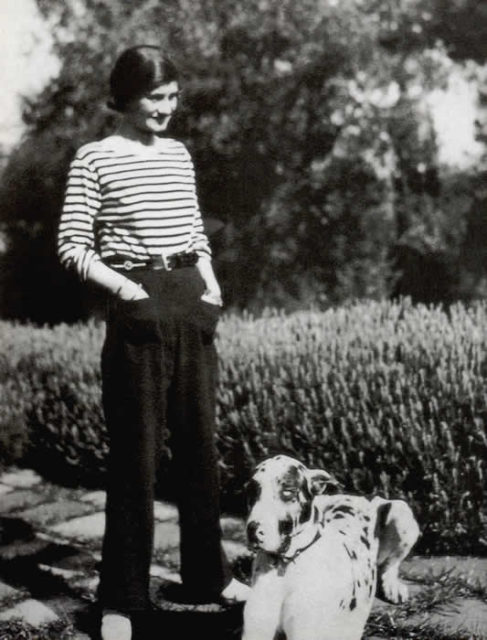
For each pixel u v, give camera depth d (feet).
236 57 22.95
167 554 12.07
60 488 16.07
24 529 13.42
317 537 8.12
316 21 23.04
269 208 24.06
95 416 15.99
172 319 8.98
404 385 12.66
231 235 24.20
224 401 14.21
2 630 9.66
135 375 8.95
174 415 9.45
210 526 9.77
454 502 11.46
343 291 24.30
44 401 17.30
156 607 10.19
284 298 24.41
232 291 24.50
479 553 11.57
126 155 9.01
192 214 9.35
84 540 12.86
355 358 13.93
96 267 8.80
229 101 23.18
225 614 9.88
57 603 10.46
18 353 18.79
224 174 23.81
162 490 15.24
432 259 24.27
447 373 12.65
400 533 9.39
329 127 23.71
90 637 9.51
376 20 23.38
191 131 23.40
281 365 14.46
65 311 24.84
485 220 23.77
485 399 11.93
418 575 10.77
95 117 22.25
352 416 12.57
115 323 8.97
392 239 24.40
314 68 23.22
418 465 11.90
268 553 8.00
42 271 24.41
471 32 23.20
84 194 9.00
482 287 23.98
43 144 22.59
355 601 8.14
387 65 23.61
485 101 23.50
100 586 9.41
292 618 7.79
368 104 23.79
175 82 9.02
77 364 17.08
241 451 13.83
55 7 21.54
